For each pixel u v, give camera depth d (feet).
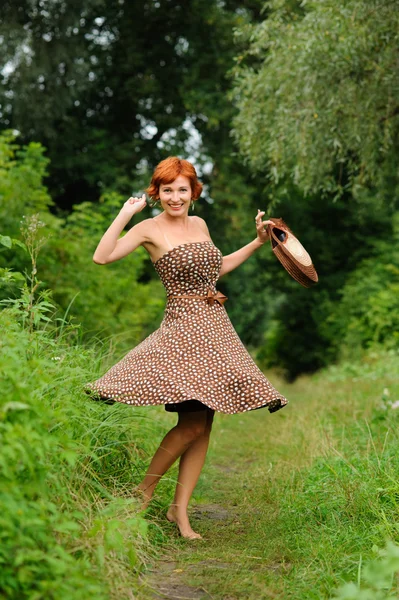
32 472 8.54
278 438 23.20
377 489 12.48
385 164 29.66
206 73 63.77
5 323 11.24
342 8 24.70
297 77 27.04
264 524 13.24
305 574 10.30
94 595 8.32
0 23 51.96
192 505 15.46
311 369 71.77
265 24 28.58
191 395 12.07
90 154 61.21
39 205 31.83
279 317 73.00
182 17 64.44
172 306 13.20
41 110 52.44
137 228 13.51
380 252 63.36
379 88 26.61
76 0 53.31
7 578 7.77
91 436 12.46
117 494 12.44
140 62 63.31
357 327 58.80
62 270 31.01
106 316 32.81
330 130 26.89
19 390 8.63
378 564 8.65
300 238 67.26
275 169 28.76
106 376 12.78
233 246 68.28
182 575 10.65
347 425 22.88
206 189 67.46
